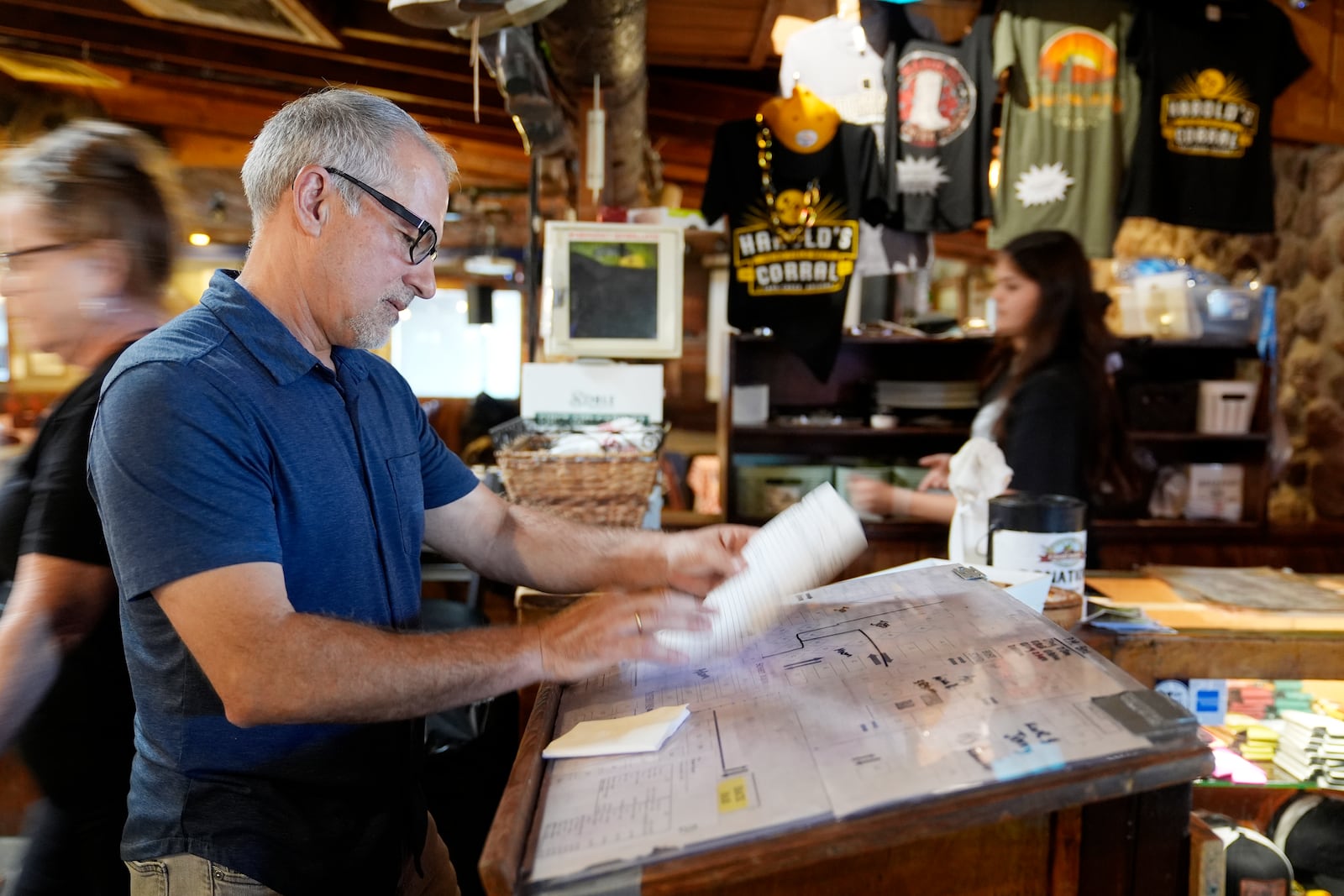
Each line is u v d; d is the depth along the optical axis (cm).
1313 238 407
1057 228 307
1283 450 383
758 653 90
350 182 98
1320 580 155
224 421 89
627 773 71
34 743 111
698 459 460
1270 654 122
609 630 86
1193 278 383
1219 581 153
